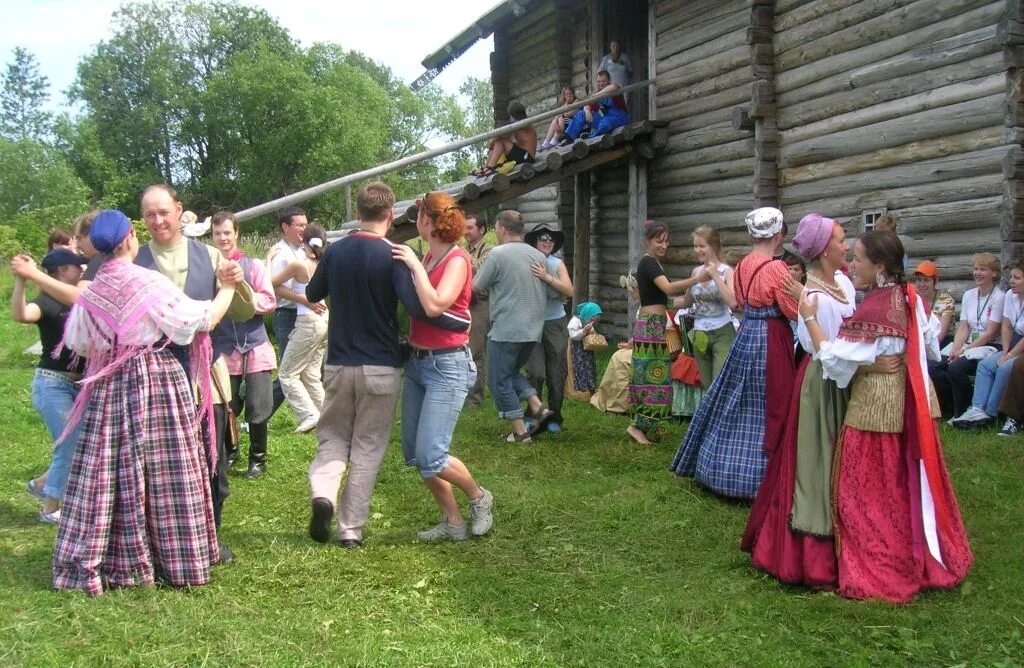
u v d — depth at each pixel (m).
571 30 13.80
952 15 7.36
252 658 3.19
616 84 11.99
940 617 3.60
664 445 6.62
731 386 5.26
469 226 8.53
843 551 3.85
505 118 15.66
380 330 4.25
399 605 3.71
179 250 4.07
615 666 3.21
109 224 3.75
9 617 3.47
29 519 4.89
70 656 3.21
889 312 3.78
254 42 54.94
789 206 9.27
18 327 13.95
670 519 4.90
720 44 10.38
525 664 3.20
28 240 26.22
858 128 8.36
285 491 5.47
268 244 29.94
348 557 4.26
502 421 7.53
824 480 3.94
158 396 3.79
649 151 11.45
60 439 3.82
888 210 8.07
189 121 51.28
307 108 48.72
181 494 3.82
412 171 62.56
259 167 49.84
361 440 4.39
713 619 3.62
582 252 12.45
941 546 3.85
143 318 3.72
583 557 4.34
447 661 3.20
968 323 7.24
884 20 8.00
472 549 4.43
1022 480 5.47
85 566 3.70
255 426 5.74
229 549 4.27
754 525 4.25
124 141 53.31
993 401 6.81
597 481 5.66
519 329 6.59
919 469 3.83
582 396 8.41
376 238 4.25
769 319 5.10
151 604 3.61
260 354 5.75
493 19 13.77
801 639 3.43
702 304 6.70
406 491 5.48
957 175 7.39
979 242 7.28
